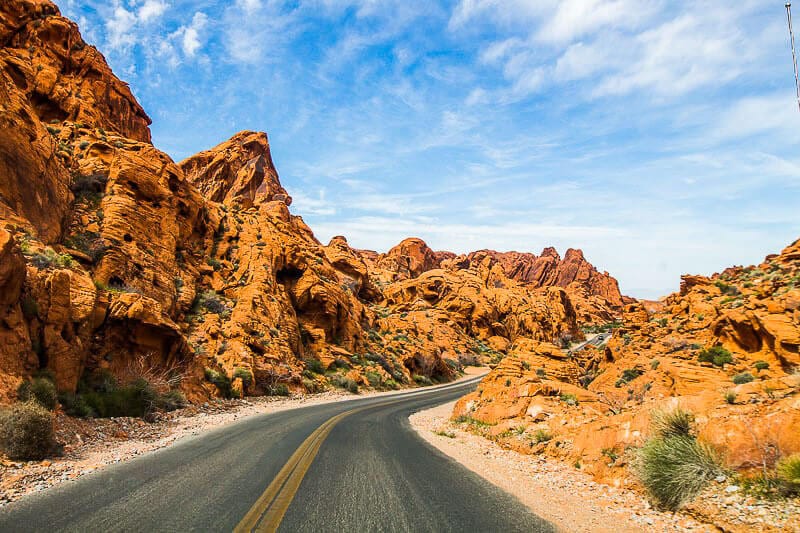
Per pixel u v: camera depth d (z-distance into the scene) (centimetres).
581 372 4766
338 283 5619
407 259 15562
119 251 2380
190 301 3017
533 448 1171
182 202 3378
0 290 1040
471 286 11375
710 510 622
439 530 538
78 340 1356
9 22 3225
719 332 2955
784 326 2398
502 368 2084
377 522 553
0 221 1505
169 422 1445
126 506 569
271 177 9631
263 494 644
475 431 1555
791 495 593
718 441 718
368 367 4688
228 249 4006
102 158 2841
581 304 17062
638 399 2589
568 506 698
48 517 517
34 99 3125
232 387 2461
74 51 3694
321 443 1140
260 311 3444
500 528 561
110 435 1114
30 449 798
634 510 688
